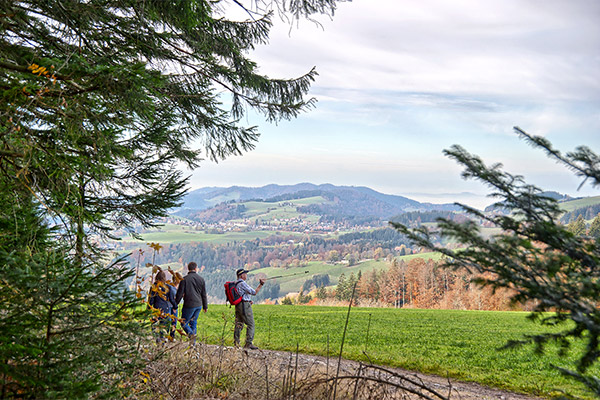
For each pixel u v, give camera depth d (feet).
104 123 16.56
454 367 34.83
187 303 31.17
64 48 19.31
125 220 28.89
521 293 7.95
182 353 19.74
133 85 14.78
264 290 544.62
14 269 10.05
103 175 19.24
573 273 7.98
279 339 48.60
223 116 31.12
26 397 9.60
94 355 10.74
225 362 20.95
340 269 604.08
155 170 29.60
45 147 15.53
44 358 10.15
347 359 36.99
